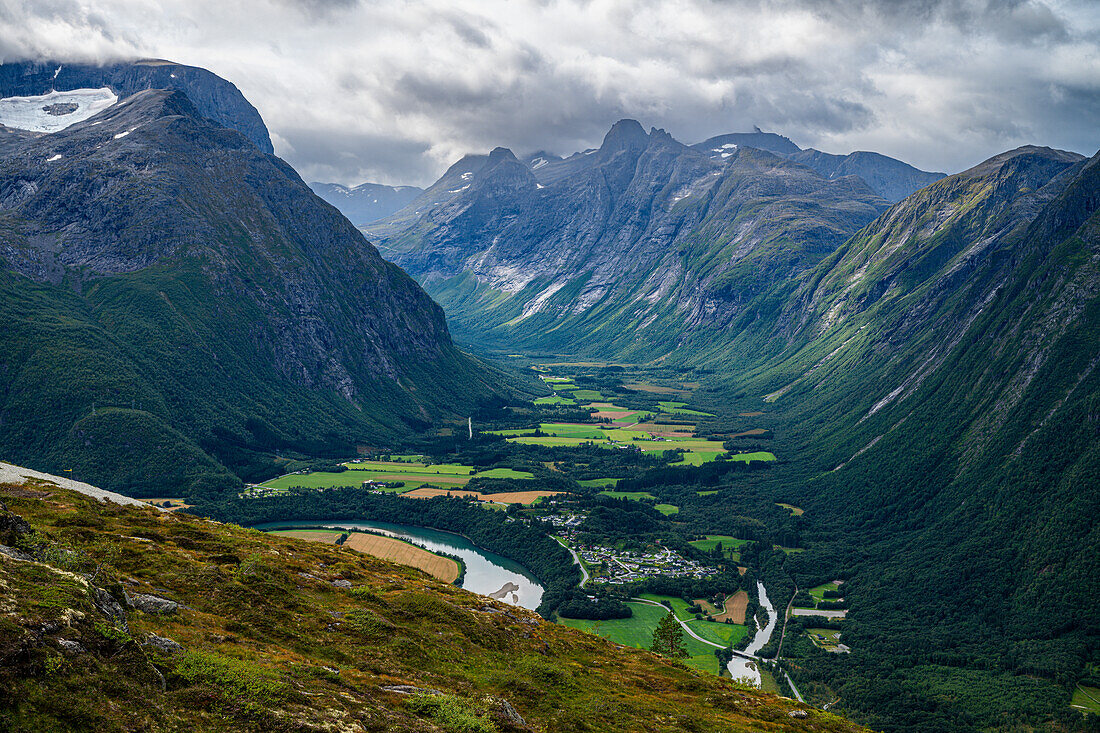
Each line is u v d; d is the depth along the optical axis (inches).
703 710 3457.2
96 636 1722.4
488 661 3250.5
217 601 2888.8
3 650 1477.6
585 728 2696.9
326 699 2023.9
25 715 1393.9
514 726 2388.0
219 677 1882.4
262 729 1737.2
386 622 3260.3
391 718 2069.4
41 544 2314.2
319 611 3196.4
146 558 3149.6
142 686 1691.7
